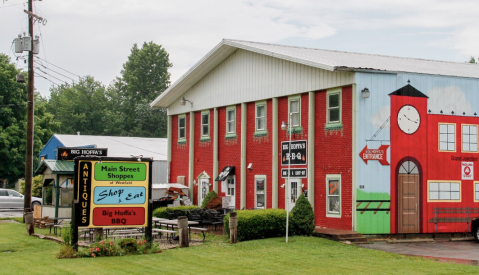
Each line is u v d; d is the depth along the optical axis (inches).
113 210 739.4
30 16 1187.3
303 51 1175.6
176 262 672.4
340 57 1120.2
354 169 935.0
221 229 1056.2
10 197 1763.0
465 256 764.0
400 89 968.3
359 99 937.5
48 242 875.4
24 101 2214.6
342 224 965.8
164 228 1062.4
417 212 967.0
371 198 937.5
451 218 992.2
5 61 2228.1
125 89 3457.2
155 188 1407.5
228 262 677.3
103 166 737.6
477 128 1032.2
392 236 947.3
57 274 589.9
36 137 2226.9
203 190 1386.6
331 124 1002.7
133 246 740.7
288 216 912.3
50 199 1213.7
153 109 3191.4
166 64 3388.3
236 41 1224.2
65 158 1197.1
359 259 712.4
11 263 666.8
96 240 762.8
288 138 1112.8
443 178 993.5
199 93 1413.6
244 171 1237.7
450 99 1010.7
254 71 1213.7
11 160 2133.4
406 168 965.2
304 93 1074.1
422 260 713.6
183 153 1486.2
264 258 709.9
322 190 1020.5
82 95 3646.7
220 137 1333.7
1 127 2142.0
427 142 985.5
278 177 1139.9
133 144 1904.5
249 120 1237.1
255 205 1202.6
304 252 761.6
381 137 949.8
